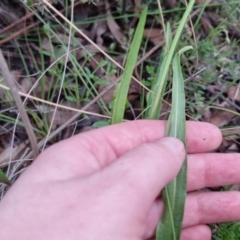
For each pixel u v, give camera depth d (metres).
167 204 0.15
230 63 0.21
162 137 0.15
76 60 0.20
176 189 0.15
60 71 0.20
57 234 0.12
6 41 0.21
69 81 0.19
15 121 0.18
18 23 0.21
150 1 0.22
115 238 0.12
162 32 0.22
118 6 0.23
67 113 0.20
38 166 0.13
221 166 0.17
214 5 0.21
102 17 0.23
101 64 0.19
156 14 0.22
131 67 0.14
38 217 0.12
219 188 0.19
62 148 0.14
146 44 0.21
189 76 0.20
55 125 0.20
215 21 0.22
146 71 0.21
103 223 0.12
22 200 0.13
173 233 0.14
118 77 0.20
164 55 0.17
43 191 0.13
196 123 0.16
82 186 0.13
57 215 0.12
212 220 0.17
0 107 0.20
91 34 0.22
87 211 0.12
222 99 0.21
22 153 0.19
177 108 0.15
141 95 0.20
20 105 0.13
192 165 0.17
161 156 0.13
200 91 0.20
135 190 0.12
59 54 0.20
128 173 0.12
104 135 0.15
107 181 0.12
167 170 0.13
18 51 0.21
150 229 0.16
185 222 0.17
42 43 0.21
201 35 0.22
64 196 0.12
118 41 0.22
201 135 0.16
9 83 0.12
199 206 0.17
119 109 0.15
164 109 0.20
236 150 0.20
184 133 0.15
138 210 0.12
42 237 0.12
